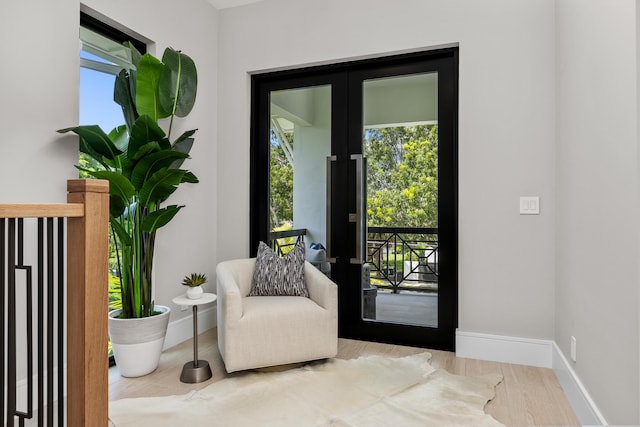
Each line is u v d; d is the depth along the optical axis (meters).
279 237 3.50
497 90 2.75
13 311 1.19
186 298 2.50
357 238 3.24
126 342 2.41
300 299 2.68
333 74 3.34
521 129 2.69
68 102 2.28
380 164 3.21
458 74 2.89
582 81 1.98
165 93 2.52
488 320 2.77
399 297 3.13
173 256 3.07
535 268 2.66
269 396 2.16
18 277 2.04
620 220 1.50
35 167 2.11
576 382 2.02
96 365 1.33
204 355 2.83
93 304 1.32
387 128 3.18
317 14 3.24
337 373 2.45
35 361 2.14
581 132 2.00
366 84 3.25
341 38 3.16
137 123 2.27
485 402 2.10
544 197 2.64
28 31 2.07
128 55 2.71
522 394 2.22
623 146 1.47
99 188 1.34
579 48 2.03
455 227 2.90
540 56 2.66
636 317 1.36
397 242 3.14
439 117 3.01
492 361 2.73
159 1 2.94
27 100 2.07
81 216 1.30
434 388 2.26
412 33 2.96
